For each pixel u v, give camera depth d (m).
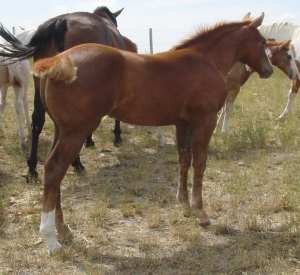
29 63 7.75
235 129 9.17
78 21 6.44
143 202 5.84
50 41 5.94
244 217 5.38
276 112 10.91
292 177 6.66
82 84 4.24
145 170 6.98
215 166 7.12
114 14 8.81
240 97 12.53
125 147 8.09
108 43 6.60
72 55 4.32
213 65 5.12
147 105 4.66
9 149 7.64
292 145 8.17
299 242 4.72
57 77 4.17
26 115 8.35
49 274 4.19
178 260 4.47
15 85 7.52
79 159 6.79
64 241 4.74
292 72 9.71
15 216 5.34
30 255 4.50
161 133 8.12
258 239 4.88
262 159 7.44
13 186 6.18
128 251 4.63
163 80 4.68
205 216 5.18
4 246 4.68
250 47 5.50
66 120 4.32
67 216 5.36
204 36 5.27
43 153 7.52
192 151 5.10
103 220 5.28
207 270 4.27
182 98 4.82
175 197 6.00
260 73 5.67
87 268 4.26
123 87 4.48
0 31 5.25
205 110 4.96
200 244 4.79
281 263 4.32
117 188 6.30
